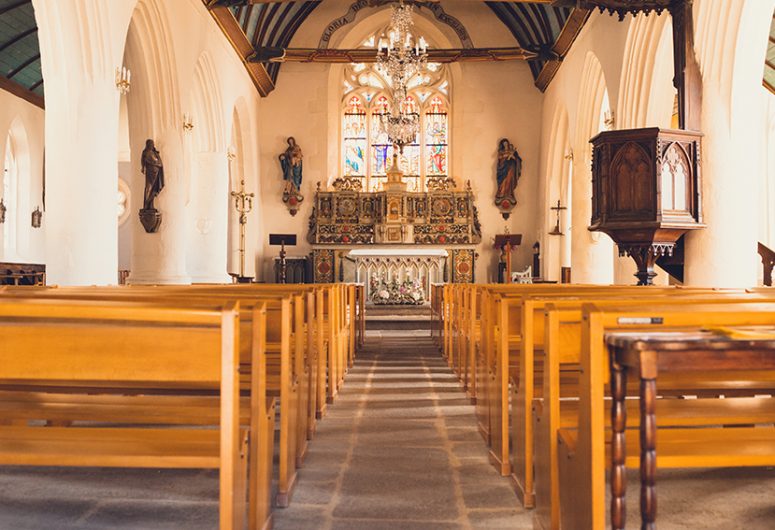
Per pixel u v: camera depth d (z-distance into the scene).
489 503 3.79
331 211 23.14
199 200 17.56
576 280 17.92
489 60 19.84
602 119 17.45
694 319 2.56
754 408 3.57
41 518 3.46
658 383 3.79
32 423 5.39
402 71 18.11
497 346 4.54
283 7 20.89
